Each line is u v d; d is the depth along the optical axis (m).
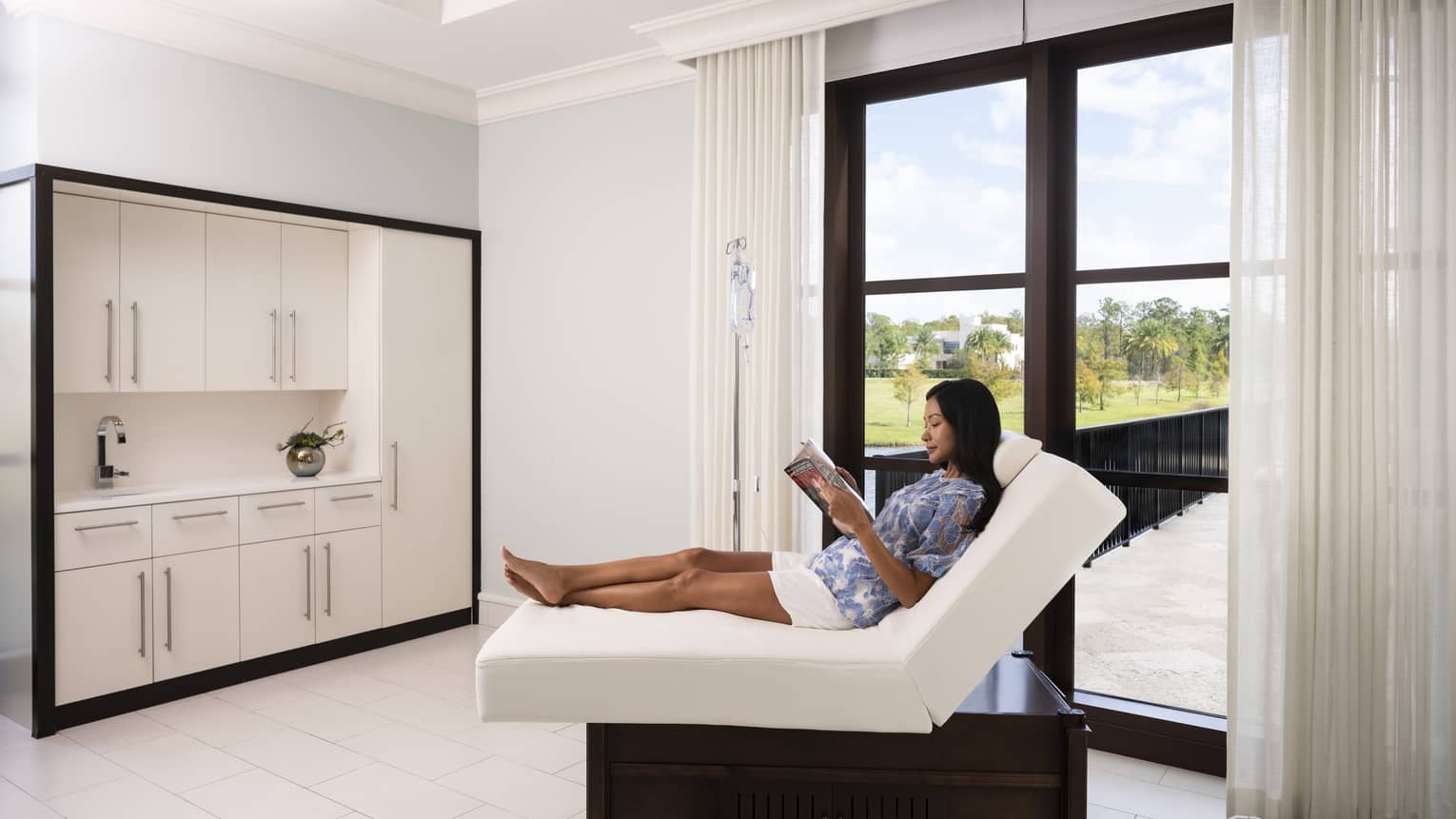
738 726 2.28
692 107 4.15
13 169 3.41
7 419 3.48
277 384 4.33
